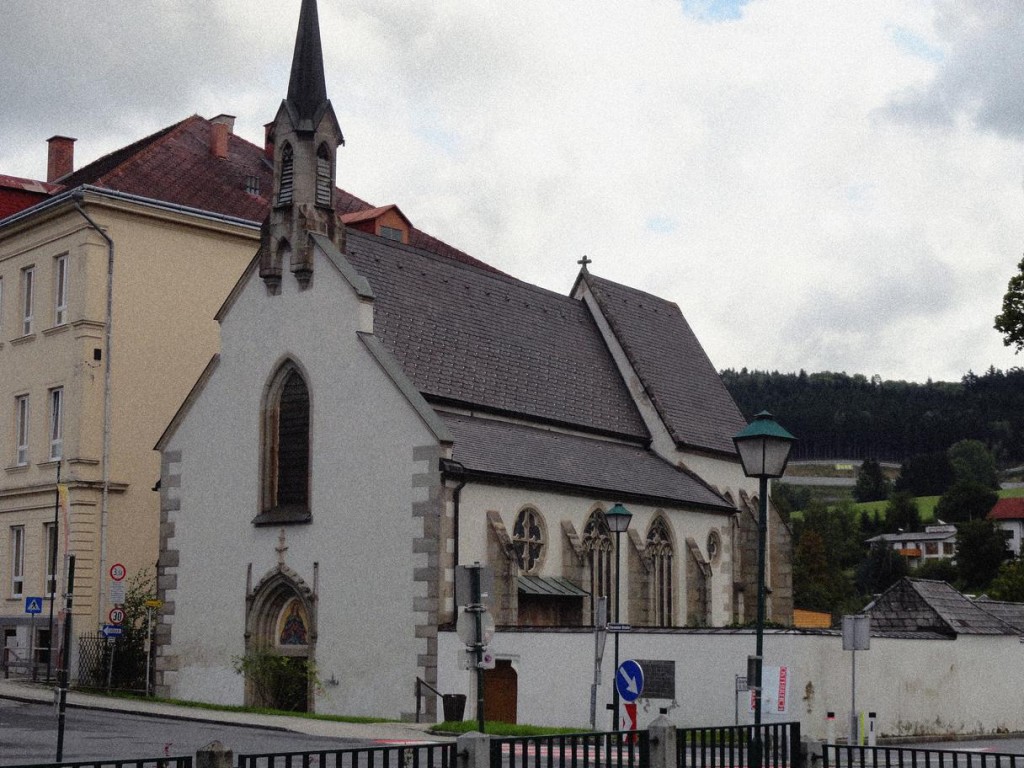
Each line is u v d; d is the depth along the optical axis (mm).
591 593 42062
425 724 34312
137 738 28531
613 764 25203
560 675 35312
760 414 21750
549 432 45250
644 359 52438
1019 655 41719
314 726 32594
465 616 22812
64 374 50125
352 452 38219
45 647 49156
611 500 43312
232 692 39875
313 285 39906
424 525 36375
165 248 51688
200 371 52219
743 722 32719
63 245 51000
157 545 50375
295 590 38969
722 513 49500
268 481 40250
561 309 51531
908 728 36062
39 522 50625
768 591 51719
